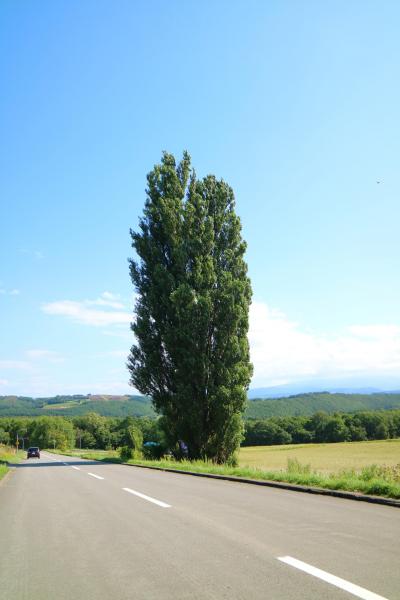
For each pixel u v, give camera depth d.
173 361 31.84
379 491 11.15
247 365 31.50
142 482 16.70
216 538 7.06
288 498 11.38
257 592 4.72
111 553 6.45
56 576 5.53
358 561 5.69
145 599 4.65
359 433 112.44
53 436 148.50
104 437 151.38
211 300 31.05
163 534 7.48
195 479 17.67
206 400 30.23
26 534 8.02
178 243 33.06
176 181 34.56
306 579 5.06
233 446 30.23
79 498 12.69
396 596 4.52
